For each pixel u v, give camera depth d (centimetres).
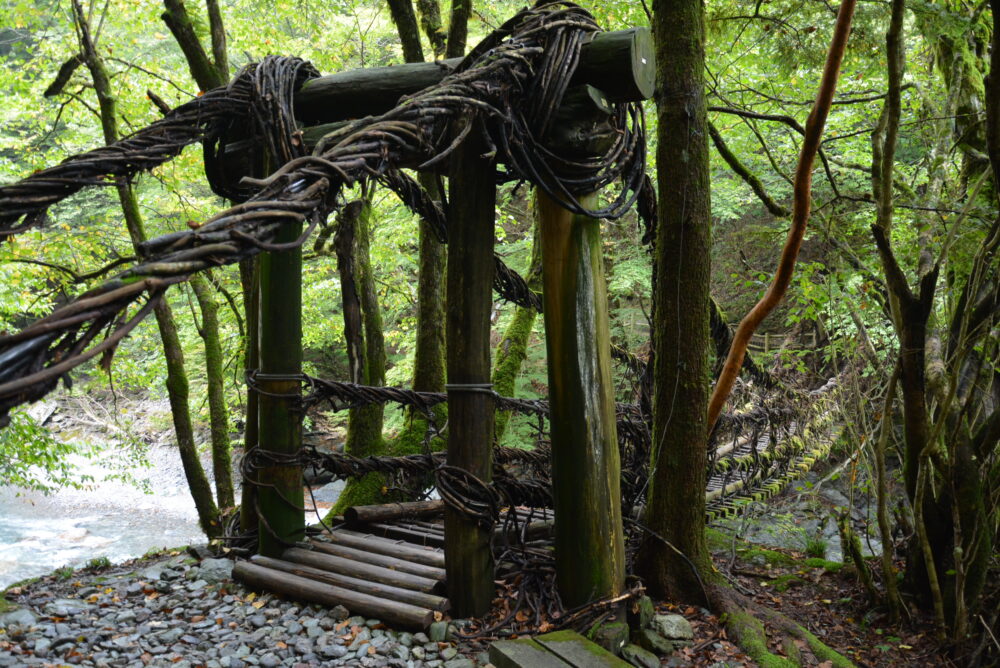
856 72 596
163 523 1212
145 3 770
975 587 383
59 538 1131
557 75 302
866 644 380
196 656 320
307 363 1215
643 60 318
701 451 378
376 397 454
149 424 1588
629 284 1055
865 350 517
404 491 569
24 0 739
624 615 344
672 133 371
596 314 345
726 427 642
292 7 805
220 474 645
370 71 379
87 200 1155
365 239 655
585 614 335
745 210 1055
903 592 417
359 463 462
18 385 123
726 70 593
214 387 654
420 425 617
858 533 695
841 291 491
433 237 632
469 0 601
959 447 387
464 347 351
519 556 398
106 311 143
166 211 959
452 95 266
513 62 290
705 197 374
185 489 1360
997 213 385
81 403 1348
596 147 325
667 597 375
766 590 439
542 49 305
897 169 610
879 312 556
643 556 386
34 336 131
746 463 713
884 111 419
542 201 342
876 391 539
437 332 639
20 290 762
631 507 452
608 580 344
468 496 353
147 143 309
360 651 323
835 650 372
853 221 509
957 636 365
